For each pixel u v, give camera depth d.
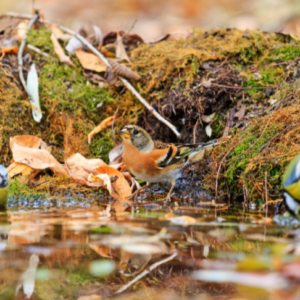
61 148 8.27
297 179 4.89
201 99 8.05
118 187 7.03
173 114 8.24
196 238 4.25
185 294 3.04
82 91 8.73
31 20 9.70
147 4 19.92
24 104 8.23
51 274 3.35
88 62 9.08
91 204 6.41
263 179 6.66
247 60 8.61
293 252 3.63
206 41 9.44
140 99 8.32
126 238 4.19
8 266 3.49
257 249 3.86
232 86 8.06
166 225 4.76
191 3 19.12
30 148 7.33
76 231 4.44
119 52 9.45
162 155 6.64
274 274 3.22
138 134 6.59
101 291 3.09
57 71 8.97
